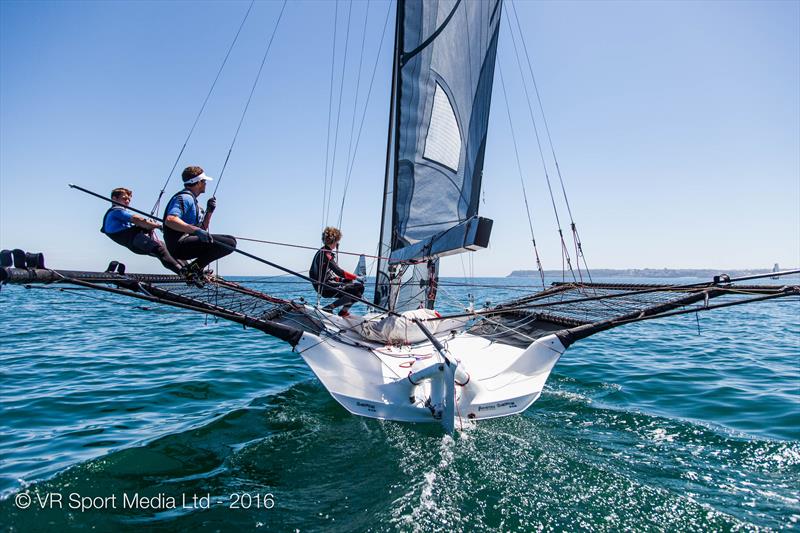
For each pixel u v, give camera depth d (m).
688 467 3.69
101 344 9.77
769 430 4.65
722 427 4.71
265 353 8.99
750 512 3.05
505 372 5.15
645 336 11.43
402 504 3.10
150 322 13.64
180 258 4.63
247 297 6.07
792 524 2.92
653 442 4.19
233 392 6.14
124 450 4.04
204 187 4.95
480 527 2.86
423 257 5.66
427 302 7.10
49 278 3.44
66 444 4.30
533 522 2.91
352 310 13.33
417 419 4.54
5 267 3.12
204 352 9.02
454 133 6.79
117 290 4.04
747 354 8.90
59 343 9.81
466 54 6.76
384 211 7.88
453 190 6.80
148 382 6.62
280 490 3.34
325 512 3.04
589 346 9.85
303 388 6.30
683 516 3.00
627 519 2.96
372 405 4.63
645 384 6.51
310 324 5.97
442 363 4.32
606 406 5.33
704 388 6.31
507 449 3.97
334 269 6.76
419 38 6.76
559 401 5.52
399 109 6.95
